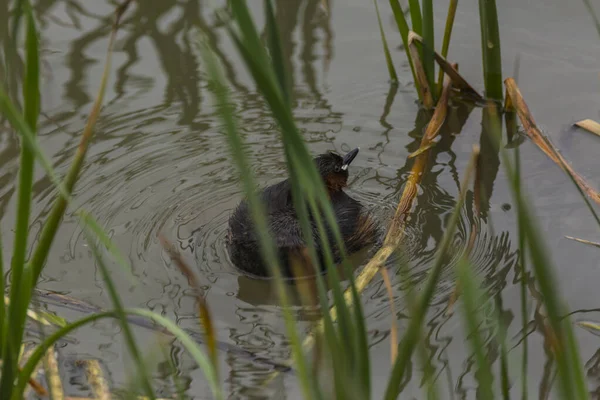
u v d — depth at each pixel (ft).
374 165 49.73
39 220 44.93
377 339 36.91
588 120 49.90
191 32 59.06
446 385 34.14
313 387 22.11
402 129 52.19
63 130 51.55
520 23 59.06
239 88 55.16
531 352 35.81
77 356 35.99
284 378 34.71
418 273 41.04
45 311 38.09
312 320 38.78
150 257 42.93
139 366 22.39
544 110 51.96
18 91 53.21
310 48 57.98
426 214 45.29
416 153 49.06
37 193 46.93
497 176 47.85
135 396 23.90
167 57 57.11
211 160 50.03
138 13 60.90
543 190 45.80
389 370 35.24
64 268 41.81
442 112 51.49
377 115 53.26
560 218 43.55
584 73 54.60
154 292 40.45
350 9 61.46
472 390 33.73
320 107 53.78
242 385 34.30
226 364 35.60
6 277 39.83
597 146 48.91
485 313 37.96
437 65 56.90
